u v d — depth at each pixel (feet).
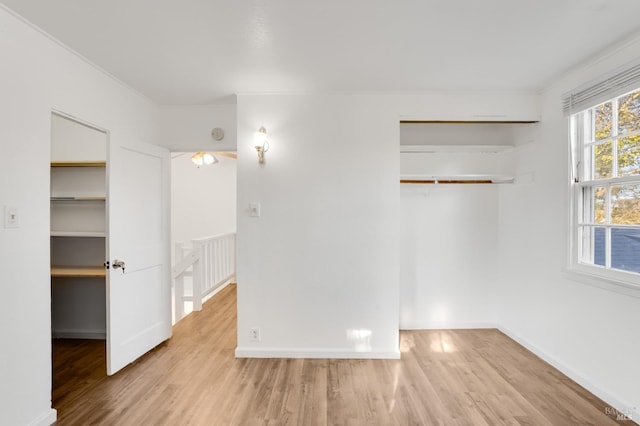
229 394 8.29
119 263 9.32
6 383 6.27
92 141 11.95
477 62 8.41
